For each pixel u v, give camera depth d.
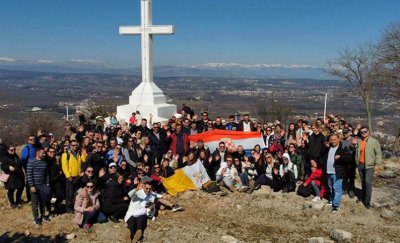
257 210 11.98
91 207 10.77
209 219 11.35
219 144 14.23
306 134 13.95
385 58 22.06
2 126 31.14
